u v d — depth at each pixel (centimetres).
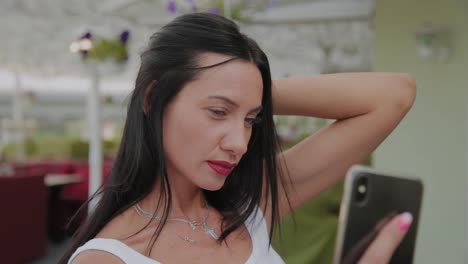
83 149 746
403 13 314
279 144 81
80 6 398
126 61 304
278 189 87
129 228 65
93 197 71
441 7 307
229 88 61
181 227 69
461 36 305
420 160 315
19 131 810
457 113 308
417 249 319
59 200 554
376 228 97
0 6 416
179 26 64
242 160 80
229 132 61
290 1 365
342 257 98
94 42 296
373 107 83
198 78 61
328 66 464
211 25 63
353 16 369
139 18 398
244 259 73
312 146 88
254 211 80
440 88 311
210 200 79
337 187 172
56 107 1348
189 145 62
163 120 64
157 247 65
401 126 317
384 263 85
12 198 423
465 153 308
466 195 307
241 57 62
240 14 220
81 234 67
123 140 68
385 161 320
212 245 71
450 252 312
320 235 171
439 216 314
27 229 445
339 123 88
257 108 64
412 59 313
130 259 60
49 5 407
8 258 418
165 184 67
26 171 604
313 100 82
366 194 99
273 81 83
